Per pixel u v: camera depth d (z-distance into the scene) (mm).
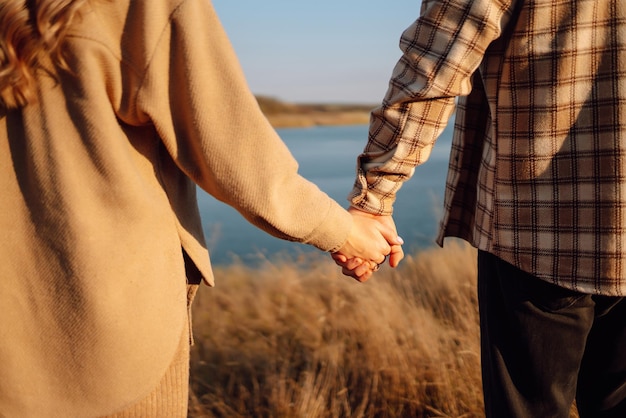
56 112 1131
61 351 1151
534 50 1514
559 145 1511
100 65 1137
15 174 1144
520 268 1576
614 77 1458
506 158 1573
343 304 3590
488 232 1654
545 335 1603
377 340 3016
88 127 1127
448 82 1651
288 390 2797
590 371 1698
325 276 4051
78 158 1133
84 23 1124
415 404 2646
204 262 1332
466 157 1810
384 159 1836
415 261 4410
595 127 1479
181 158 1228
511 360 1639
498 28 1569
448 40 1632
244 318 3695
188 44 1169
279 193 1260
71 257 1122
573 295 1558
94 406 1172
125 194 1143
